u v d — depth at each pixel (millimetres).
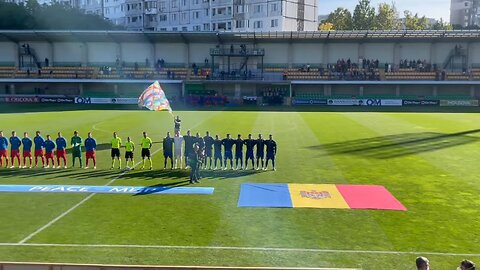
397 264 11719
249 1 100938
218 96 66562
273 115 49531
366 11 107125
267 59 74250
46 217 15289
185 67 74875
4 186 19422
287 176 21250
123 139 32156
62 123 41000
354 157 25703
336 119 45625
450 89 69250
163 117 46781
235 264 11664
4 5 88375
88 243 12992
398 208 16312
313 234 13773
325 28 117375
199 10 107688
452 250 12562
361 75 68625
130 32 68250
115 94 68375
